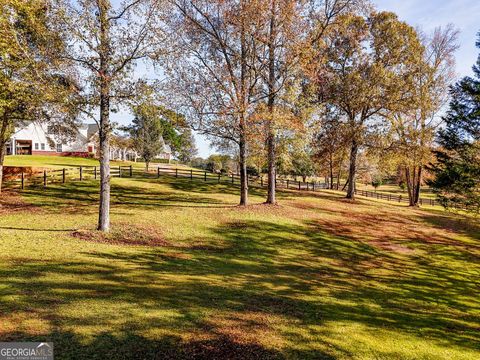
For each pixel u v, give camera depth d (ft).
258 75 69.26
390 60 102.22
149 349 19.63
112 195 82.12
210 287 32.42
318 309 30.27
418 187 126.11
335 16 77.20
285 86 69.62
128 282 30.83
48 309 23.11
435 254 62.39
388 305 35.12
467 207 57.21
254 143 72.43
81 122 72.13
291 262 47.60
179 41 57.72
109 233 48.98
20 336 19.31
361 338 25.14
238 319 25.41
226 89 66.95
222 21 69.46
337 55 100.37
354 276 45.09
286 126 68.39
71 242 43.39
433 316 33.73
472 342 27.96
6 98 48.67
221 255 46.42
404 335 27.17
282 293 33.68
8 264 32.09
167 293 29.17
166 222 58.90
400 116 108.17
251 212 71.15
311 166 189.98
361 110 105.81
